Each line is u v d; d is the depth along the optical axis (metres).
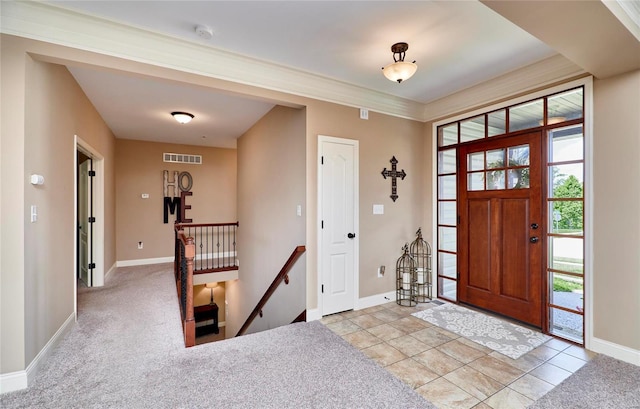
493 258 3.49
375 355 2.54
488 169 3.55
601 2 1.56
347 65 3.07
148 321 3.16
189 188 6.60
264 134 4.55
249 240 5.32
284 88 3.18
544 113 3.02
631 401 1.97
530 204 3.15
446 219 4.07
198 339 6.85
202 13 2.22
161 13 2.22
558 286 2.94
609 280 2.54
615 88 2.50
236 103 4.00
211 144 6.60
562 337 2.88
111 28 2.38
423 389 2.08
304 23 2.35
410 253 4.15
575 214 2.80
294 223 3.64
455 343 2.78
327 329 3.08
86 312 3.39
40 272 2.32
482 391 2.07
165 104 3.98
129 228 6.03
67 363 2.34
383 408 1.88
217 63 2.82
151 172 6.25
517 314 3.26
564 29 1.82
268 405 1.89
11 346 2.01
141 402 1.90
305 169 3.36
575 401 1.97
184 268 3.05
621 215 2.48
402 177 4.09
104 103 3.91
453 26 2.39
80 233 4.84
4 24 2.06
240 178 5.86
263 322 4.60
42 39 2.17
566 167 2.87
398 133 4.06
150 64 2.54
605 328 2.57
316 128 3.39
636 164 2.40
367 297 3.78
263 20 2.31
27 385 2.05
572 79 2.77
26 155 2.12
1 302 1.99
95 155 4.14
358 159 3.69
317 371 2.28
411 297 3.91
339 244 3.56
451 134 3.99
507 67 3.10
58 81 2.71
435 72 3.21
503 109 3.39
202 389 2.04
